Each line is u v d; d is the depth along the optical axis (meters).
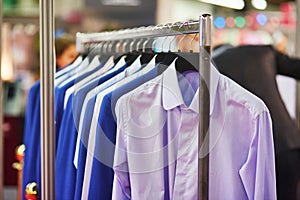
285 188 3.28
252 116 2.19
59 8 6.46
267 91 3.24
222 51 3.34
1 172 3.13
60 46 4.00
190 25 2.12
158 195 2.30
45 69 2.43
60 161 2.67
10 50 5.79
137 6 6.51
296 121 4.04
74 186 2.61
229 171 2.24
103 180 2.35
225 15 5.36
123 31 2.66
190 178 2.25
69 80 2.84
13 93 5.82
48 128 2.45
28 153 2.98
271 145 2.21
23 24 5.79
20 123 5.67
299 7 4.06
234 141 2.22
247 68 3.25
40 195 2.76
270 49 3.39
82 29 6.47
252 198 2.23
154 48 2.50
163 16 6.42
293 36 4.93
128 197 2.32
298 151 3.25
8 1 5.97
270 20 5.11
